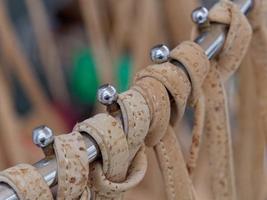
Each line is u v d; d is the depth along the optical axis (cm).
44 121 85
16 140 67
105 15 82
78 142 31
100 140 32
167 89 36
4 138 66
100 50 77
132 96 34
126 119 34
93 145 32
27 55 100
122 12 77
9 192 29
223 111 42
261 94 49
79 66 104
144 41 69
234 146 53
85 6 76
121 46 79
